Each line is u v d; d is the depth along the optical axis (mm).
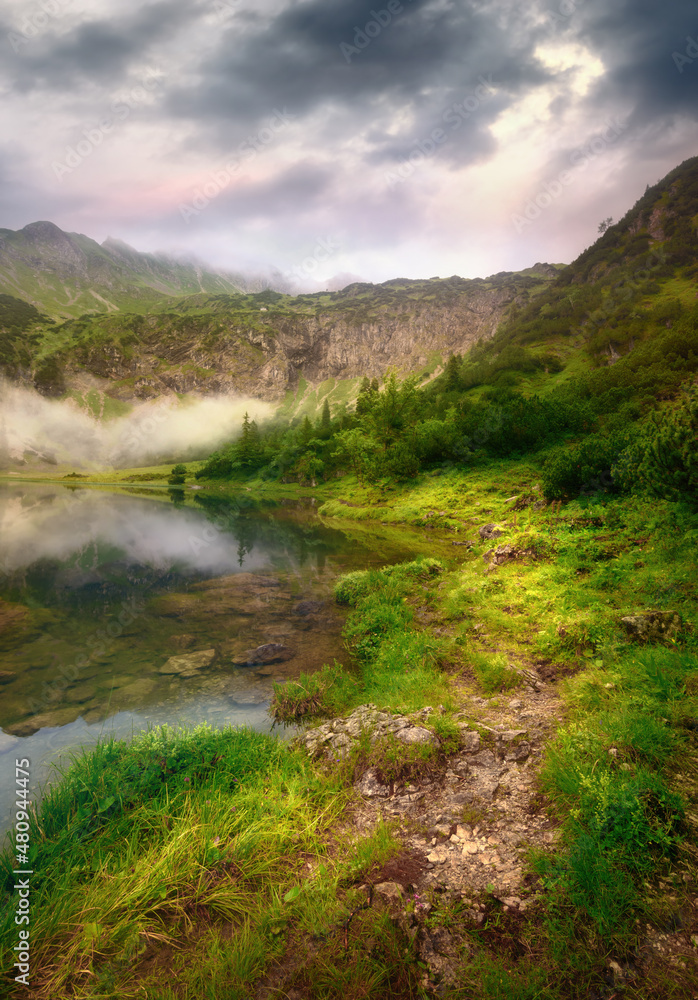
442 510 33781
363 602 13180
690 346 54844
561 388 66562
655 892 3045
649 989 2525
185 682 8859
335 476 67812
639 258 136125
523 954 2863
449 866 3771
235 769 5551
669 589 8531
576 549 12844
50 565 19953
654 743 4398
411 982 2834
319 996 2812
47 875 3979
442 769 5191
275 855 4125
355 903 3457
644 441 14664
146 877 3803
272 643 10664
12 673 9266
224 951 3176
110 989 2949
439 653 8906
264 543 25875
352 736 6082
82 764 5406
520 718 6141
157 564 20094
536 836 3918
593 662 7113
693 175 149250
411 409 56938
